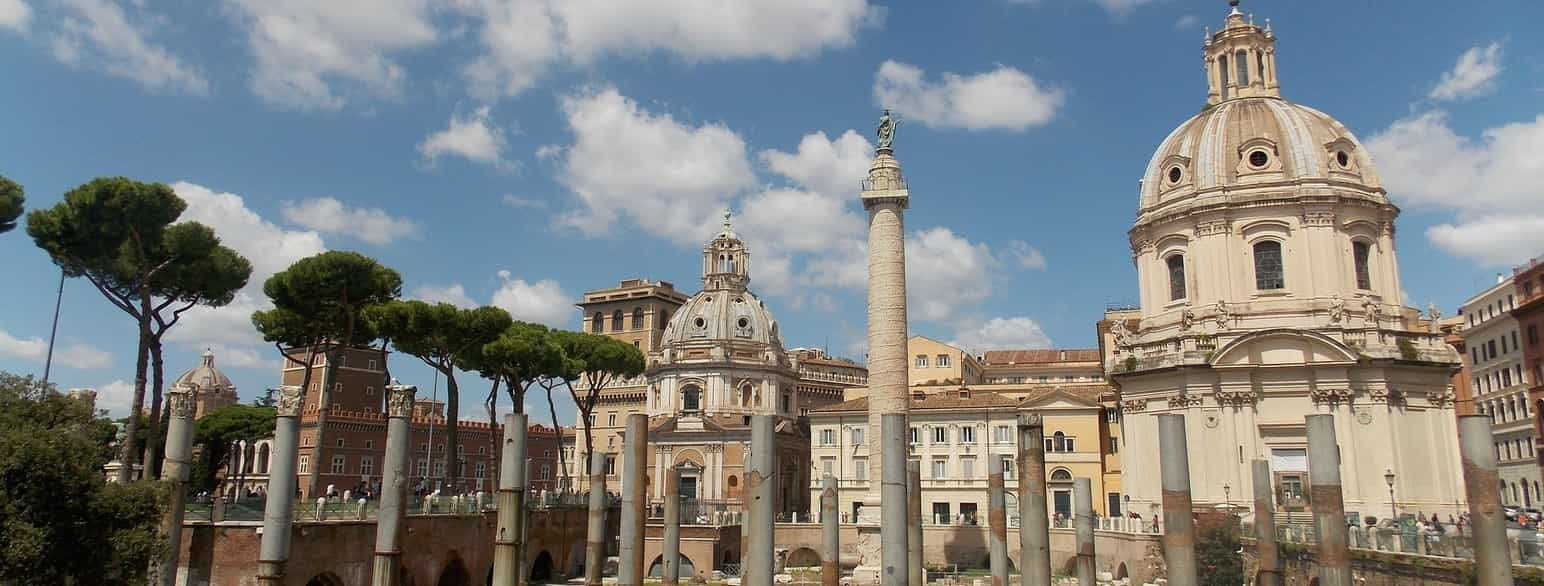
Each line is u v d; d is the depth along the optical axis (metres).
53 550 27.45
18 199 49.00
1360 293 68.12
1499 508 26.78
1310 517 60.25
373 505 51.16
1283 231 68.69
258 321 67.38
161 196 51.75
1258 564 48.78
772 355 122.44
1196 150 73.69
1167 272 73.44
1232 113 74.25
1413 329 68.88
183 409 36.50
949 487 93.75
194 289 56.47
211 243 55.78
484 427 128.25
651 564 80.12
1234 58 77.50
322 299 63.06
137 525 29.70
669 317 150.88
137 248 51.81
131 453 48.72
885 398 62.28
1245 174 70.56
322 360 123.75
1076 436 91.81
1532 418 85.94
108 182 49.91
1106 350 102.31
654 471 114.56
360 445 111.06
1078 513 46.06
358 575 47.72
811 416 102.12
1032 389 102.00
